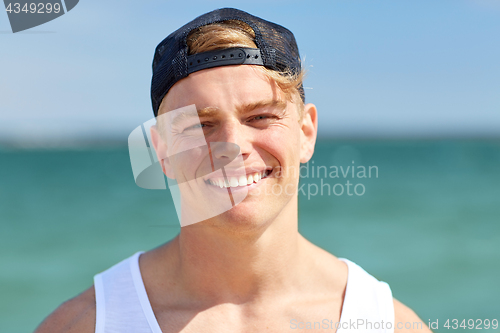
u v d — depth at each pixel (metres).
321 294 1.82
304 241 1.92
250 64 1.57
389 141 83.88
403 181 26.22
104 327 1.67
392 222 15.11
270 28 1.70
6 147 42.03
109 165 13.23
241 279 1.73
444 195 21.05
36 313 7.80
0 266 10.21
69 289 8.85
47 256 10.85
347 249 11.69
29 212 15.94
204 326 1.69
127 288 1.76
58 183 21.91
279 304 1.75
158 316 1.70
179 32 1.68
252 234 1.63
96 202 16.78
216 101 1.54
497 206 18.19
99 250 11.09
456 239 12.77
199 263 1.73
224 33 1.58
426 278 9.41
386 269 10.09
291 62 1.70
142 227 11.19
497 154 50.44
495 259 10.69
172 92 1.64
